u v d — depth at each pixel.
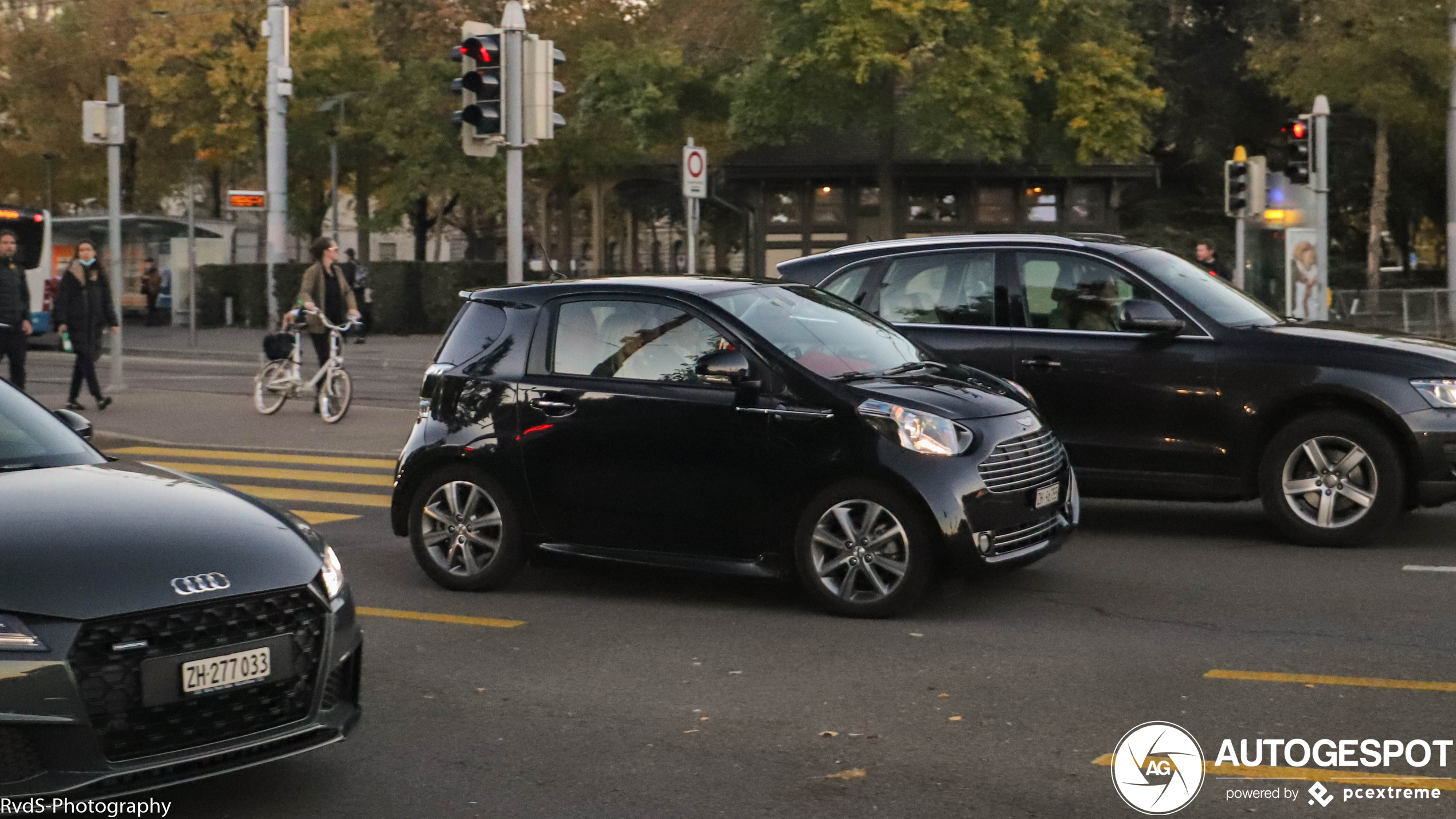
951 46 32.12
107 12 46.09
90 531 4.48
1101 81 33.56
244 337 35.75
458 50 12.97
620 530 7.77
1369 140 42.22
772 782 4.91
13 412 5.65
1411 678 6.07
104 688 4.15
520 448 7.96
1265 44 33.75
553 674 6.38
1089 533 9.67
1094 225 38.53
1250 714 5.61
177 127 44.22
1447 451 8.60
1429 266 50.69
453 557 8.23
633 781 4.95
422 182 41.38
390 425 16.34
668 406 7.60
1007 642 6.77
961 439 7.17
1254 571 8.32
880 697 5.92
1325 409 8.95
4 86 47.00
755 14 36.03
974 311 9.70
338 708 4.78
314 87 42.41
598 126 39.31
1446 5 29.02
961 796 4.75
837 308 8.22
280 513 5.05
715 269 41.94
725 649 6.77
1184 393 9.09
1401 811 4.60
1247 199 21.09
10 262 17.22
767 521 7.44
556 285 8.21
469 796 4.83
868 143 37.91
